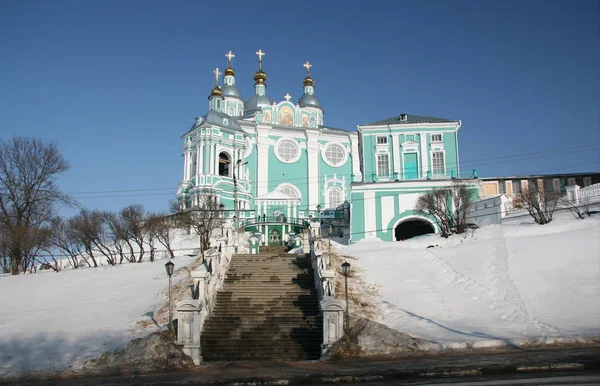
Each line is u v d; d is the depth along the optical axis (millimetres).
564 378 14344
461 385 13711
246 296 27078
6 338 23641
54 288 35000
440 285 29906
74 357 21016
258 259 33125
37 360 20781
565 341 20328
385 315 25656
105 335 23891
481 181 57562
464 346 20453
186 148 62375
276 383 15781
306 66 78500
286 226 53875
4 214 47781
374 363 18422
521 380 14180
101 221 48750
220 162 63062
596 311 24281
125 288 33562
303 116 69312
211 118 60594
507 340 20812
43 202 49844
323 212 60906
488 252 34156
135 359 20062
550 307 25391
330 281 25328
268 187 64188
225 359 21844
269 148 65500
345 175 66875
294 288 28016
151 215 50406
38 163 49750
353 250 39719
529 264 30875
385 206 50781
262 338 23078
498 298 27297
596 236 33531
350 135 67875
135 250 53812
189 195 59156
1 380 18375
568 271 29062
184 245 52188
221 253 29656
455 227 42750
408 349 20438
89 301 30688
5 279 40062
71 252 48625
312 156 66250
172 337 21719
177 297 29109
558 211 42875
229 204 58750
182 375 17922
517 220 44469
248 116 69562
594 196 41594
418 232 54844
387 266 33906
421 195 48812
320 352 21578
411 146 55000
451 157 54438
